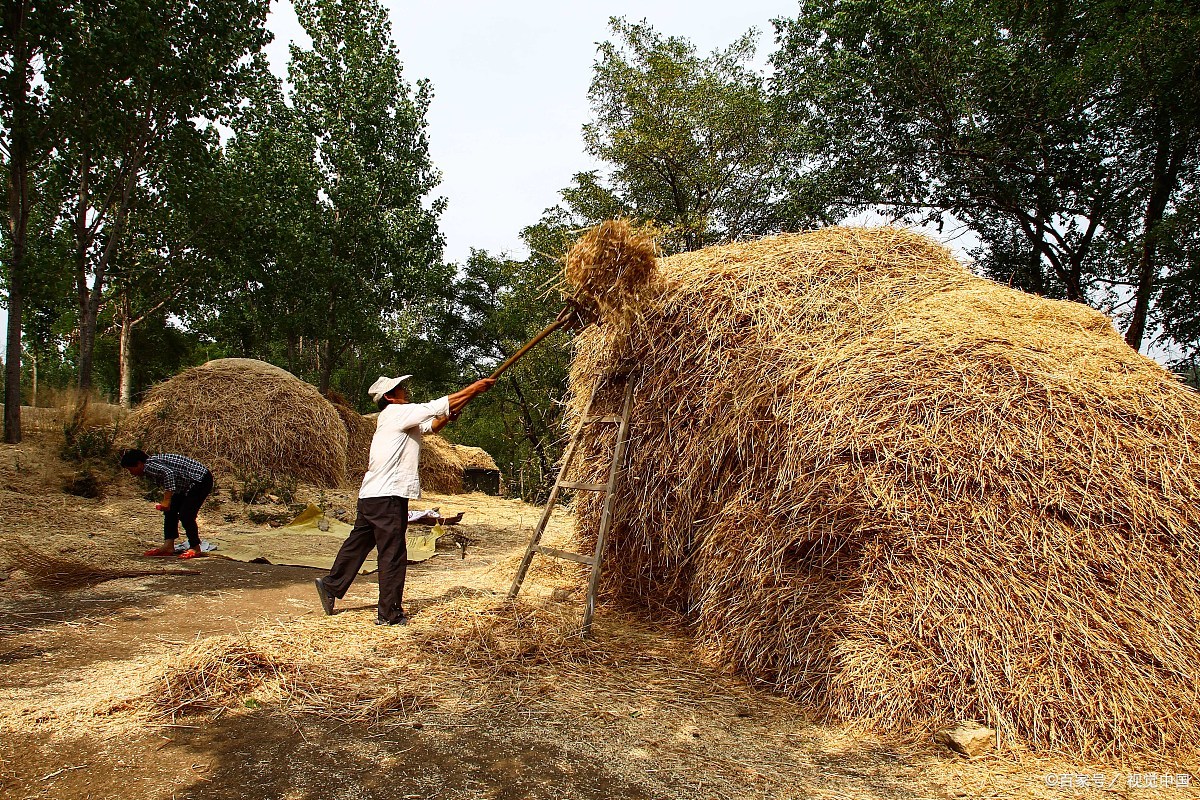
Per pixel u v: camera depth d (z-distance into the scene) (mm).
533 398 27953
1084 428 3604
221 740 2912
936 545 3465
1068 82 12531
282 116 24984
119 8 12281
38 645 3924
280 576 6062
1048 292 16969
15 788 2477
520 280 25094
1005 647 3203
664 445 4832
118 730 2947
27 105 10633
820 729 3297
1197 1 11016
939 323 4191
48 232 14930
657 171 21953
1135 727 2986
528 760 2867
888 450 3672
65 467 9000
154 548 6742
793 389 4152
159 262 18422
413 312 32031
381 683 3557
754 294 4684
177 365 28141
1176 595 3244
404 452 4785
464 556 7547
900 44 14477
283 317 24797
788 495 3914
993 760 2945
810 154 16750
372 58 25531
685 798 2629
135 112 13664
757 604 3965
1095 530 3373
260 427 11219
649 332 4918
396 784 2629
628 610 5039
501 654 4020
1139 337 14266
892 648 3389
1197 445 3619
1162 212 14227
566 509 5984
